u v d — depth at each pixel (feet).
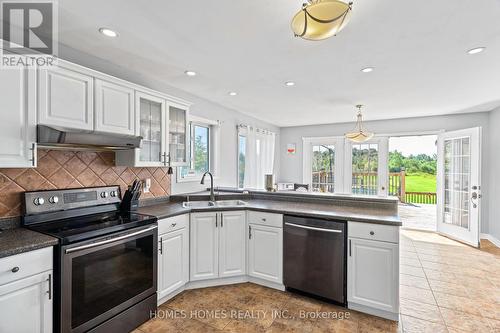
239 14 5.47
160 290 7.52
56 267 5.20
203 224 8.75
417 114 15.92
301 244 8.17
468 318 7.14
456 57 7.54
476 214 13.56
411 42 6.64
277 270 8.65
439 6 5.10
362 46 6.89
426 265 11.02
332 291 7.70
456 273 10.18
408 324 6.86
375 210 8.65
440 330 6.62
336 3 3.85
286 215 8.46
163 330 6.61
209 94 11.72
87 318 5.64
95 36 6.53
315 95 11.75
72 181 7.28
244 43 6.81
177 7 5.25
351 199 9.45
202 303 7.88
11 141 5.24
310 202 10.25
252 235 9.13
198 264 8.72
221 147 13.85
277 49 7.14
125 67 8.54
